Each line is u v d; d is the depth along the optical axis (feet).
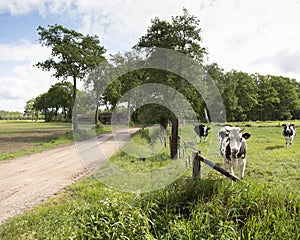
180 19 35.42
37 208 19.21
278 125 119.34
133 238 12.43
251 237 12.19
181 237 12.09
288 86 257.34
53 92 205.98
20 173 31.40
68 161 38.50
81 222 13.57
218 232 12.31
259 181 23.54
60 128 145.59
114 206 14.38
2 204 20.59
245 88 211.20
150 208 14.52
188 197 16.28
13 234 14.52
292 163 31.37
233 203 14.52
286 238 11.82
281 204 14.70
